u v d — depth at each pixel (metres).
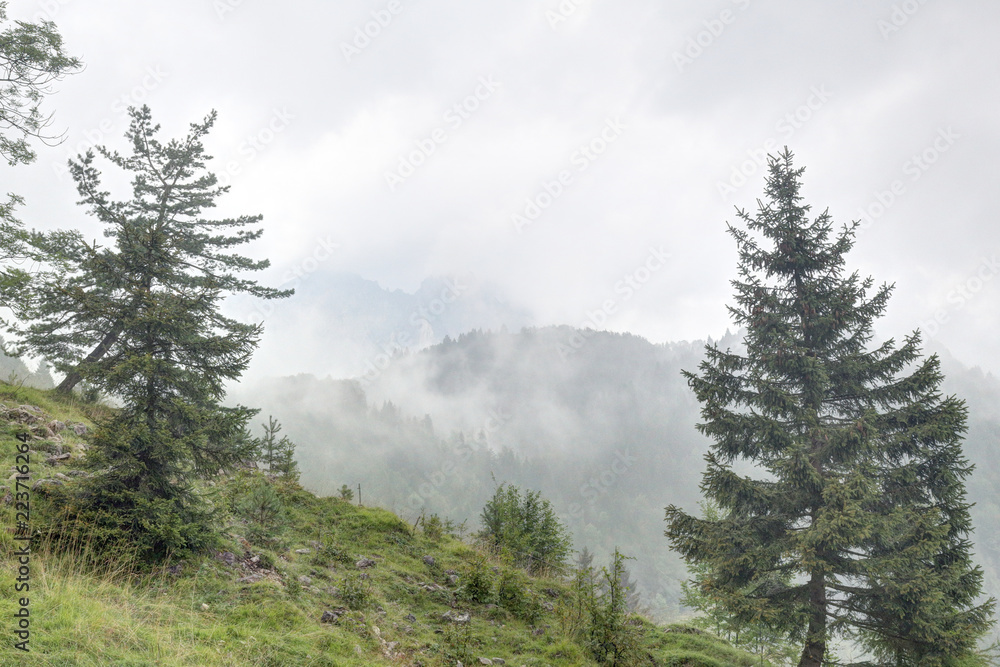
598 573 11.15
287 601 8.17
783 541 10.83
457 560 13.42
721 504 11.78
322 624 7.99
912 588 9.39
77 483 7.86
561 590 13.14
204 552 8.54
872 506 10.89
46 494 8.03
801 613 10.36
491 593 11.20
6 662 4.45
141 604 6.67
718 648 11.84
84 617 5.69
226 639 6.44
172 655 5.59
